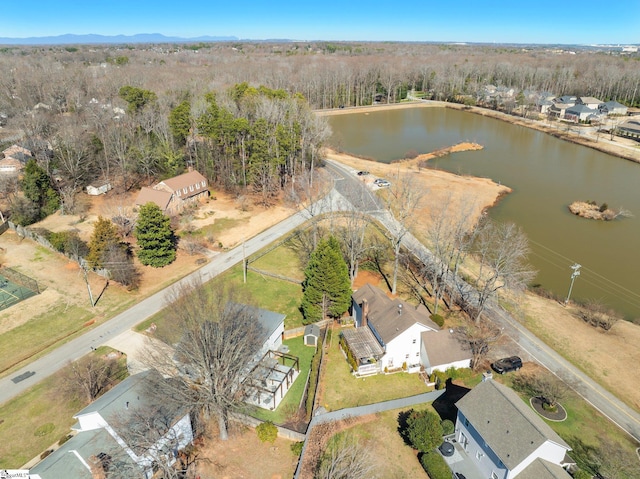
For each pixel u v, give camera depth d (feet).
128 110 349.41
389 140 449.89
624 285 204.23
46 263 207.00
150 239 204.54
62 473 98.99
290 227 248.93
